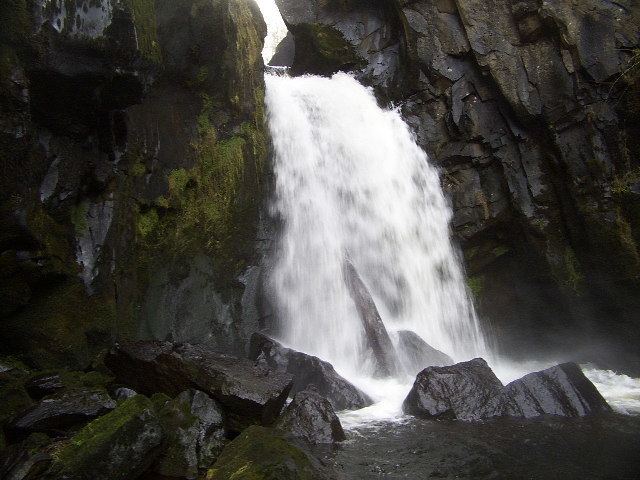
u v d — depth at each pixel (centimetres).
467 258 1273
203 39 945
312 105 1320
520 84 1216
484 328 1280
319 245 1198
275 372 675
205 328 930
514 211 1220
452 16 1343
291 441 592
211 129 983
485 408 720
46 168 632
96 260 707
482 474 538
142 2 663
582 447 605
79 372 655
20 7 538
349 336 1050
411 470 549
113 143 738
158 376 636
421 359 980
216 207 972
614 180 1112
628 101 1117
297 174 1219
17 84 536
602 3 1168
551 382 748
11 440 518
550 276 1191
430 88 1342
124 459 466
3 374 578
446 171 1296
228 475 480
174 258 893
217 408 593
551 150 1188
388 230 1304
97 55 601
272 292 1080
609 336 1188
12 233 569
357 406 772
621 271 1106
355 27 1547
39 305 641
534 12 1224
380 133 1393
